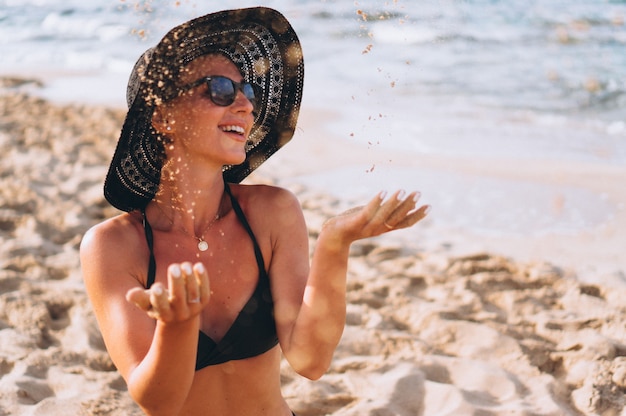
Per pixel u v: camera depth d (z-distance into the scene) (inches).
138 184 84.3
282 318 83.9
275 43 85.2
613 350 159.5
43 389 146.3
